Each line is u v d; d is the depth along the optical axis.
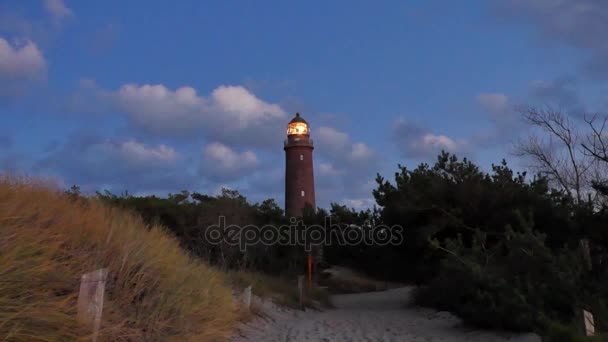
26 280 4.44
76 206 7.55
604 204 12.14
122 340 5.14
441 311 15.68
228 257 20.03
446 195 19.00
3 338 3.72
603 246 11.35
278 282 19.20
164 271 6.81
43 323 4.12
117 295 5.70
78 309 4.55
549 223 15.85
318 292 21.48
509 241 10.63
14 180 7.18
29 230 5.22
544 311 9.08
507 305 10.00
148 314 5.73
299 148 47.91
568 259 9.38
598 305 7.71
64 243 6.07
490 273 11.34
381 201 22.30
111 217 8.28
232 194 23.53
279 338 9.84
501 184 18.64
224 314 7.84
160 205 19.70
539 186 17.36
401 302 22.48
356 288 31.34
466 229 18.47
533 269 9.76
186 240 19.38
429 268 18.91
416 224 20.28
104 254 6.29
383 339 10.26
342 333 11.15
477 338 10.38
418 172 20.95
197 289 7.43
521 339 9.65
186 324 6.14
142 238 7.61
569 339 5.30
